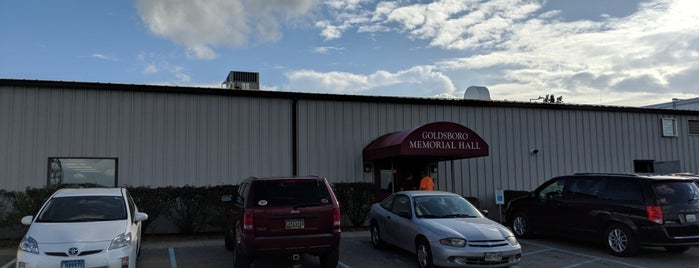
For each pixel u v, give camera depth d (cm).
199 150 1536
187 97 1547
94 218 853
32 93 1416
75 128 1438
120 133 1473
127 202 920
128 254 780
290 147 1623
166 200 1352
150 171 1484
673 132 2130
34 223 823
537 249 1152
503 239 871
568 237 1182
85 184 1430
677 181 1046
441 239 867
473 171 1827
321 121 1666
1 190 1256
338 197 1524
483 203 1814
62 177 1416
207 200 1381
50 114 1422
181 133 1527
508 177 1861
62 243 745
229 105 1583
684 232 1009
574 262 1001
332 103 1686
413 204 1012
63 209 873
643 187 1035
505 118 1895
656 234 998
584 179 1176
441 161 1784
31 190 1255
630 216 1040
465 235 863
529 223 1295
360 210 1539
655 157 2089
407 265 962
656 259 1032
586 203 1139
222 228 1439
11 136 1387
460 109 1841
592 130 2011
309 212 824
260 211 804
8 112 1392
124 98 1489
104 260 746
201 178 1526
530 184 1886
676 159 2123
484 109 1872
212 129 1556
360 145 1698
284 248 803
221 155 1554
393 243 1048
